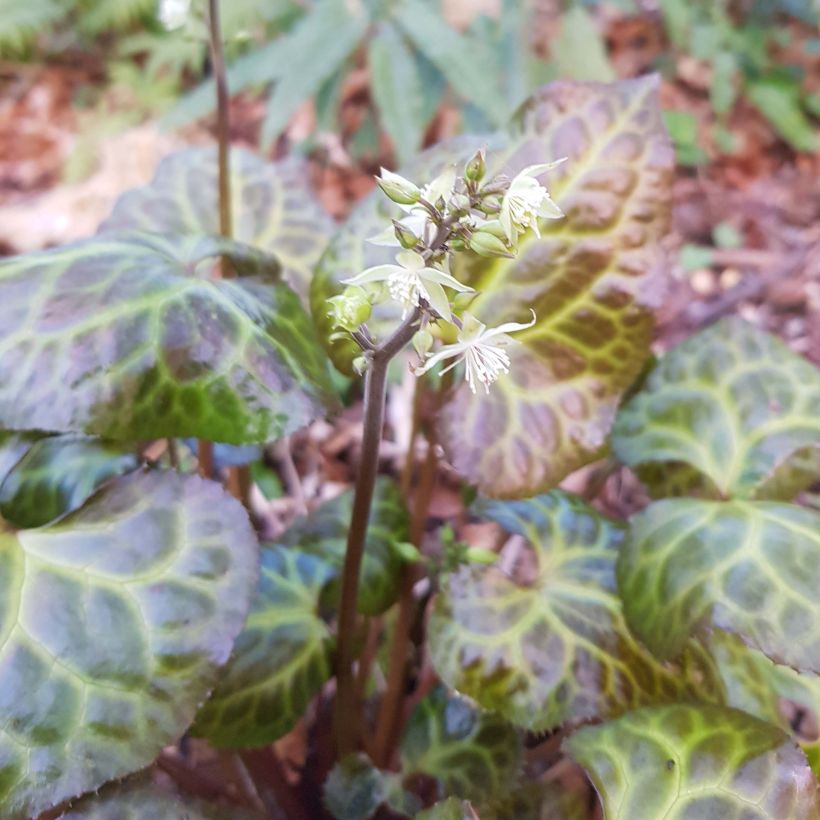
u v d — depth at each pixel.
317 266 0.20
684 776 0.16
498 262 0.19
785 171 0.53
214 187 0.25
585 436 0.19
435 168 0.19
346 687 0.20
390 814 0.22
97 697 0.14
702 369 0.22
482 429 0.19
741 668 0.20
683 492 0.22
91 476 0.18
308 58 0.41
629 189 0.19
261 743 0.18
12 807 0.13
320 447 0.36
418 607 0.24
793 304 0.43
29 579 0.14
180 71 0.54
